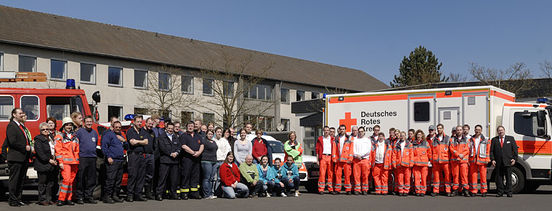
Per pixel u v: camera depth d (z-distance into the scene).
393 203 12.91
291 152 15.28
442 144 15.16
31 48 34.72
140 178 13.11
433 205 12.45
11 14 37.44
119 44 40.94
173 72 41.06
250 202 13.08
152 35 46.44
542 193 16.42
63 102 14.18
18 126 11.79
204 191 14.12
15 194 11.80
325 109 18.09
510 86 36.84
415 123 16.50
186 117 40.94
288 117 51.34
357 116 17.47
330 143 16.00
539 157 15.52
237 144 15.01
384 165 15.55
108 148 12.57
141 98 40.16
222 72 42.94
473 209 11.62
